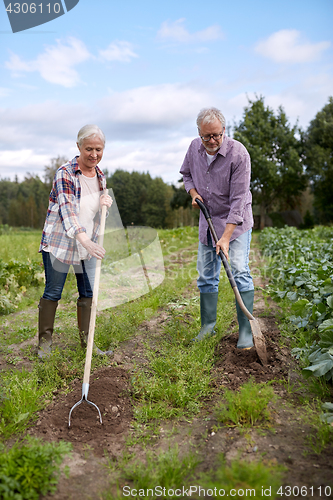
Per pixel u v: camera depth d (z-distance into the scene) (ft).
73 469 6.53
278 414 7.93
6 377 9.45
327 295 11.10
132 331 12.82
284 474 6.22
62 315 14.97
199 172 11.39
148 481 6.11
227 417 7.80
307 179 122.52
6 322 15.14
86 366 8.42
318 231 52.21
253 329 10.33
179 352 10.44
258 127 118.01
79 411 8.13
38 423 7.80
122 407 8.45
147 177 337.72
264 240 40.63
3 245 33.65
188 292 18.54
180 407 8.46
